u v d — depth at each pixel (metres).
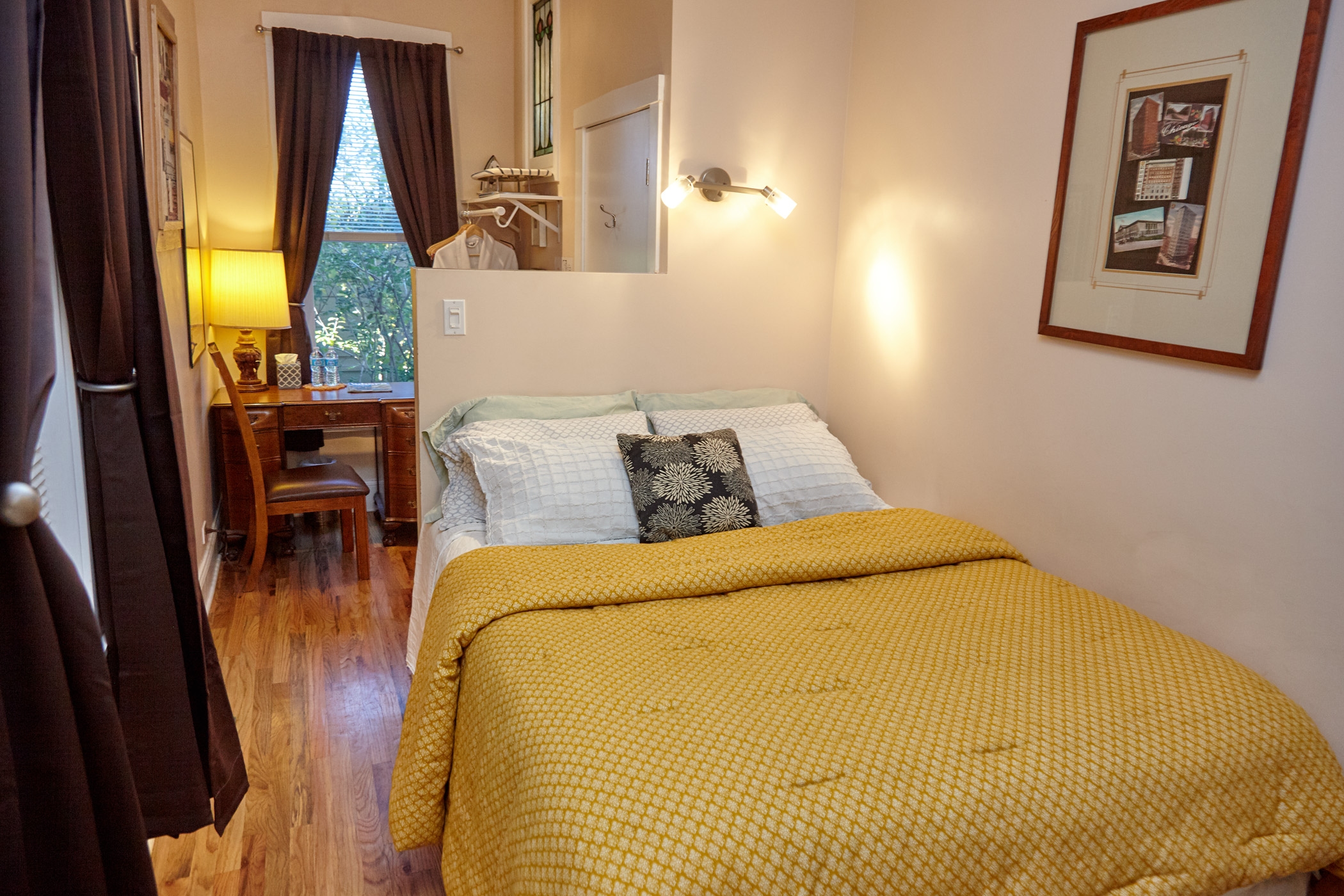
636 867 1.20
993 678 1.66
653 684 1.61
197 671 1.70
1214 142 1.87
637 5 3.09
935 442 2.78
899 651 1.77
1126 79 2.06
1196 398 1.95
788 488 2.58
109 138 1.43
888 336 2.96
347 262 4.54
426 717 1.85
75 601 1.16
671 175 2.91
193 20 3.86
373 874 1.93
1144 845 1.40
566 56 3.85
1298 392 1.74
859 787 1.32
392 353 4.70
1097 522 2.22
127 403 1.55
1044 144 2.31
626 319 2.99
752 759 1.37
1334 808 1.55
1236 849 1.47
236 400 3.44
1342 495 1.67
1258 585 1.83
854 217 3.10
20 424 0.98
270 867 1.94
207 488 3.77
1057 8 2.25
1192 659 1.75
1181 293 1.96
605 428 2.72
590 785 1.32
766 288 3.14
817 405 3.31
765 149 3.02
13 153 0.96
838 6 3.02
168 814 1.65
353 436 4.73
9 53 0.96
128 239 1.56
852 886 1.24
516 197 3.76
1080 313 2.22
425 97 4.34
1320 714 1.73
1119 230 2.10
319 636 3.13
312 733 2.49
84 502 1.60
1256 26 1.77
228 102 4.14
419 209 4.42
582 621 1.89
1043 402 2.37
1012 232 2.44
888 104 2.89
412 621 2.87
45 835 1.10
